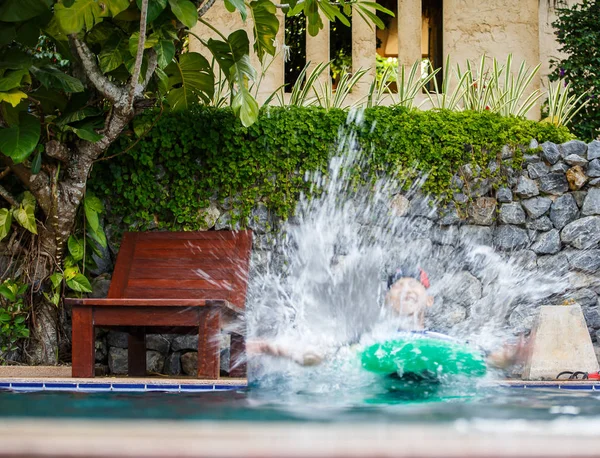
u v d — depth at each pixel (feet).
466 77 21.66
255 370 13.29
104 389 12.86
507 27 27.99
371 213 19.26
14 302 17.57
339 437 3.05
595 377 15.78
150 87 18.06
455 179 19.65
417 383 10.33
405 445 2.88
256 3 17.93
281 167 18.99
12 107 15.97
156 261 17.49
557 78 27.94
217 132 18.84
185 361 18.35
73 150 17.49
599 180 19.66
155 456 2.70
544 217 19.75
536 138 20.08
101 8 14.70
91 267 18.48
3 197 18.08
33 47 16.43
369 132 19.26
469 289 19.45
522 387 13.43
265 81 27.09
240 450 2.80
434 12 35.40
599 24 27.99
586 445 2.91
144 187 18.71
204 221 18.78
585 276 19.61
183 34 18.37
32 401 10.14
